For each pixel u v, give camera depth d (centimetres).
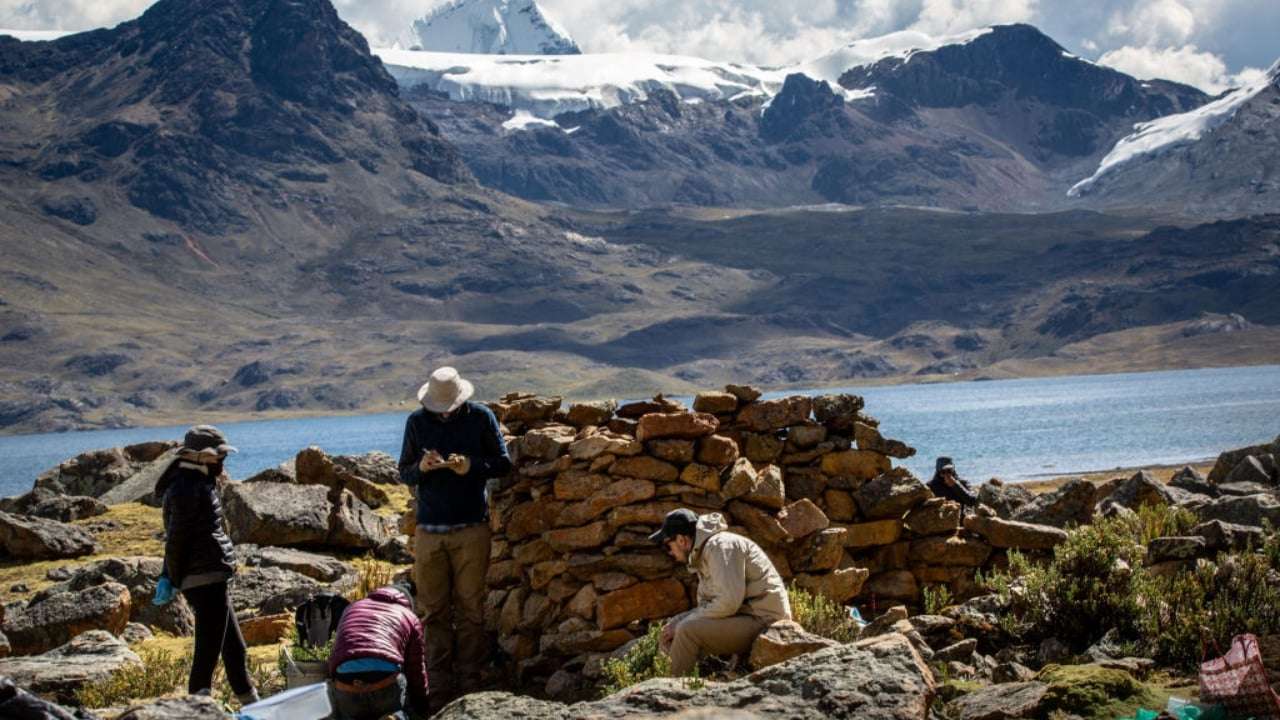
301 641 1027
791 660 691
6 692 651
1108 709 731
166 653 1216
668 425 1159
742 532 1160
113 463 2864
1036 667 969
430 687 1091
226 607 950
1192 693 790
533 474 1209
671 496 1154
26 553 1972
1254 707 682
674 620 937
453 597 1116
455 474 1095
